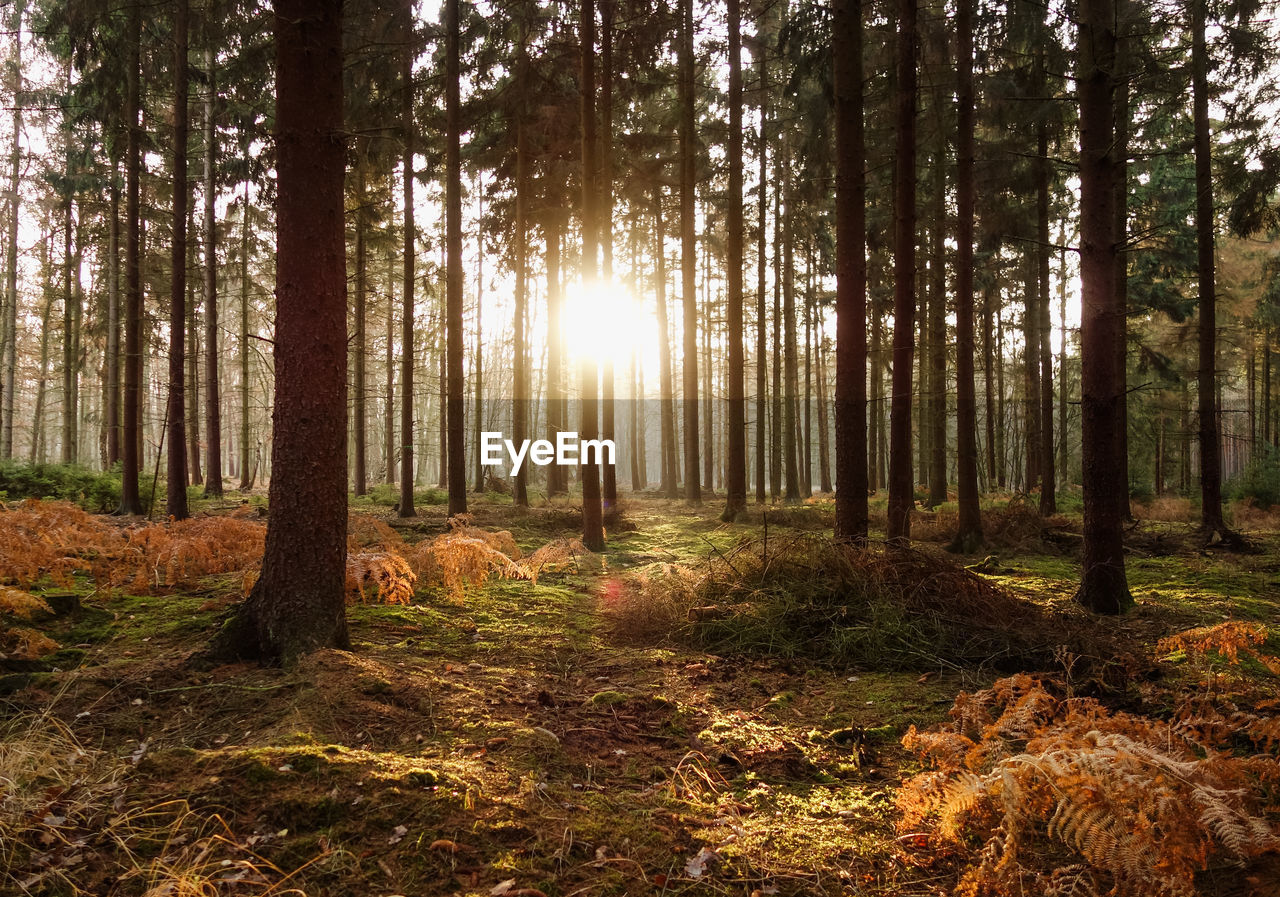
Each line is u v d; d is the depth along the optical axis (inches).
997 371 1039.6
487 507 640.4
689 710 160.7
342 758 112.6
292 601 167.5
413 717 139.3
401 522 489.1
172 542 266.4
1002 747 110.6
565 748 134.7
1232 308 789.9
